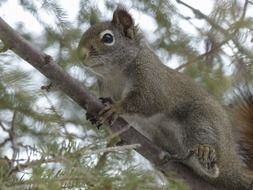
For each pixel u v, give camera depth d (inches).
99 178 242.7
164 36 474.9
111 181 243.0
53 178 234.4
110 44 411.5
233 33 442.9
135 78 415.2
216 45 460.4
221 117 418.3
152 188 250.5
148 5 470.3
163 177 267.1
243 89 426.0
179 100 419.2
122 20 422.6
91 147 260.7
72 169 244.7
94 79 450.0
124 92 418.3
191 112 417.1
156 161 382.3
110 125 377.7
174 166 392.2
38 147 259.0
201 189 398.9
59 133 318.3
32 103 323.6
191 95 422.9
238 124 413.1
